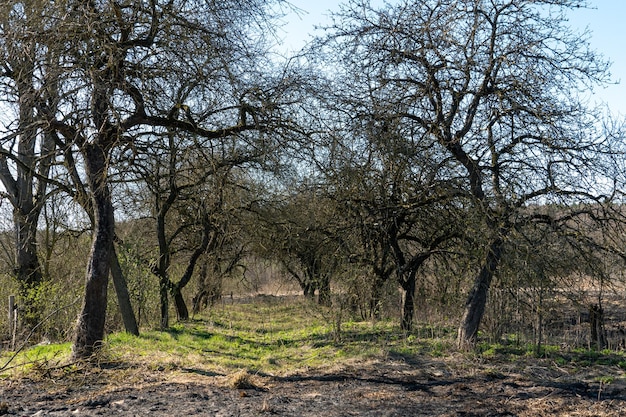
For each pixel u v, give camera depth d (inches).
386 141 460.8
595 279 488.4
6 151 461.7
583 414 296.0
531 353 452.8
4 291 708.0
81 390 345.4
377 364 436.8
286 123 447.8
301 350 547.2
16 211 710.5
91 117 394.0
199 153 493.0
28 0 366.3
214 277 943.7
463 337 465.7
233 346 593.9
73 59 381.4
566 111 424.5
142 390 346.3
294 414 297.9
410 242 606.9
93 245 423.8
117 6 370.6
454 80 448.8
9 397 324.8
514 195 430.0
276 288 1341.0
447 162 465.1
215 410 301.4
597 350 485.1
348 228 525.3
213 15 409.4
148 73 399.9
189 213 789.9
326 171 488.1
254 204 725.9
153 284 695.1
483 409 305.6
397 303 618.2
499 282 487.5
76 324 418.6
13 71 393.7
